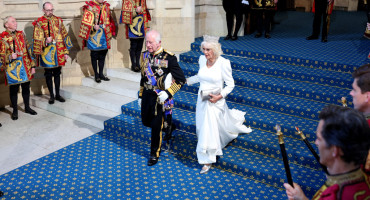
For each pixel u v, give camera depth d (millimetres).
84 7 6168
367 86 2008
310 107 4824
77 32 6699
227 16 7238
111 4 6707
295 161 4195
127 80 6703
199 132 4242
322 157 1601
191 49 6992
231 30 7328
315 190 3736
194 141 4793
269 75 5766
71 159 4742
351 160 1494
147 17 6469
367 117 2049
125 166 4547
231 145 4676
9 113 6258
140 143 5152
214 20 7738
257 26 7973
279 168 4129
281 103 4977
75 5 6590
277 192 3943
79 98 6371
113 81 6641
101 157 4781
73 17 6578
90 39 6320
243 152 4508
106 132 5523
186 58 6555
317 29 7195
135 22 6348
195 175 4309
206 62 4195
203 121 4141
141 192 4008
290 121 4699
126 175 4348
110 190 4059
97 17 6227
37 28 5812
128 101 6039
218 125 4211
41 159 4754
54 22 5930
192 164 4535
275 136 4590
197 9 7566
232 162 4281
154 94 4305
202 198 3877
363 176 1526
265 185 4082
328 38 7348
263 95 5297
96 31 6285
